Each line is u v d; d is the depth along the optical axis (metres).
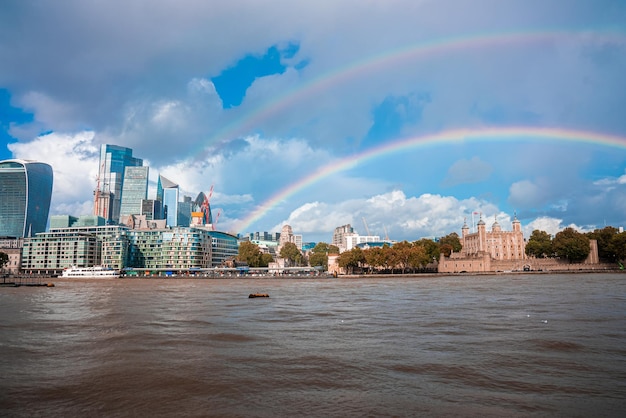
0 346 53.31
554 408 30.28
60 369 42.22
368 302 105.88
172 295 138.00
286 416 29.50
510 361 43.16
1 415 30.48
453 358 44.62
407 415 29.27
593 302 97.62
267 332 61.53
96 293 150.75
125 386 36.69
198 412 30.59
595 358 44.16
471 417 28.78
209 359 45.44
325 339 55.75
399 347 50.25
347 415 29.47
